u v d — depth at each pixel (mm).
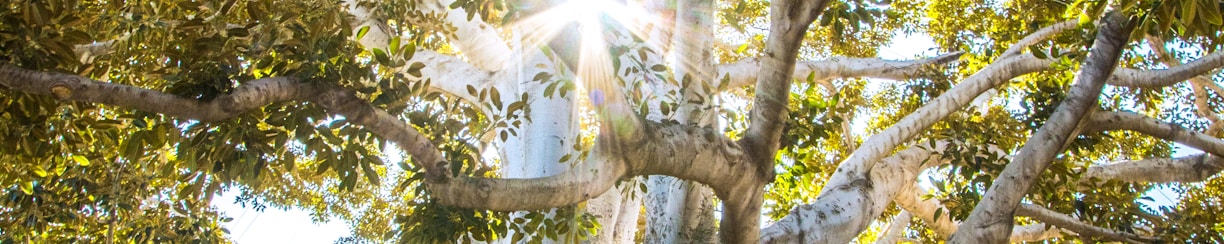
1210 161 7188
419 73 4605
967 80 7121
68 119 4832
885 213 11469
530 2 4074
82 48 6477
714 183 4715
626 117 4199
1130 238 6656
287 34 4586
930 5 10867
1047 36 8719
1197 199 10086
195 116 3949
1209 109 10062
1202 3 4316
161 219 7191
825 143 11180
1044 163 5680
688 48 5215
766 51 4500
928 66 8188
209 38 4422
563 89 4980
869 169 6344
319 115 4586
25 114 4543
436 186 4199
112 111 6762
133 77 5445
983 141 6789
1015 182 5598
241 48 4664
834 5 5055
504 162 7168
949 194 6883
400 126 4164
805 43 11312
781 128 4719
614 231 7801
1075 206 7094
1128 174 7270
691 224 5328
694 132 4578
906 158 6773
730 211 4992
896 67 8789
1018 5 10055
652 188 5750
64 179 6379
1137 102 9633
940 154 6910
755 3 10742
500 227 5324
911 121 6703
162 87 4609
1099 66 5941
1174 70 7125
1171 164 7285
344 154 4750
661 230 5543
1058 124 5801
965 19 10680
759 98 4676
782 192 9094
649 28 6047
